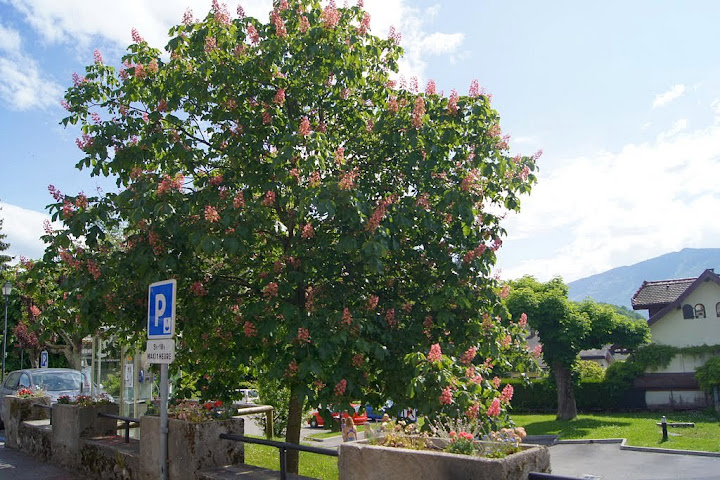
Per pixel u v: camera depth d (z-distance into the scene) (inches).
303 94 319.3
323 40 311.4
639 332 1223.5
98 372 504.4
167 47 322.7
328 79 330.0
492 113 321.7
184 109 330.6
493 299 311.6
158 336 250.8
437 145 315.9
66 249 322.3
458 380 261.7
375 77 353.4
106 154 315.0
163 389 255.9
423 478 161.0
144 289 300.7
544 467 166.2
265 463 414.0
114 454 323.0
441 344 303.7
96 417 373.1
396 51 350.6
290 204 316.8
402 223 290.4
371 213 282.5
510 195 336.8
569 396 1234.0
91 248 319.0
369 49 329.7
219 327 323.0
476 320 311.7
